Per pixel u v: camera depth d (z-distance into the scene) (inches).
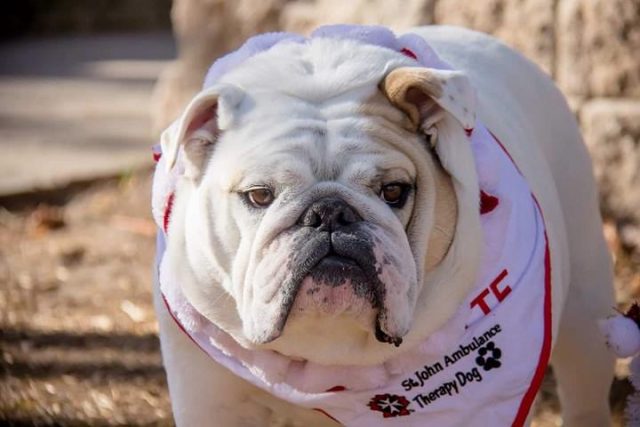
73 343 394.9
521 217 234.4
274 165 206.2
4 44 1130.7
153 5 1186.0
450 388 231.5
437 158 219.5
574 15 440.8
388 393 232.4
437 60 237.1
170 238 228.5
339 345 221.0
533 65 298.7
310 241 200.2
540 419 326.3
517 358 231.1
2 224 554.3
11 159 655.8
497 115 257.8
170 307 229.3
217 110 218.2
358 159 207.8
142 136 702.5
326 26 239.0
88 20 1182.9
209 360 234.8
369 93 216.8
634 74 436.1
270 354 226.4
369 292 201.6
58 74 944.3
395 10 474.6
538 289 234.2
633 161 436.8
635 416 266.8
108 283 459.5
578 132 302.8
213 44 585.0
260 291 204.2
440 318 223.9
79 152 668.1
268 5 553.0
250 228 209.3
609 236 437.1
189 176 221.9
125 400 346.3
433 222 217.2
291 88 217.5
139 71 940.6
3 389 354.6
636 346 254.4
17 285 461.7
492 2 453.7
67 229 539.2
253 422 247.3
